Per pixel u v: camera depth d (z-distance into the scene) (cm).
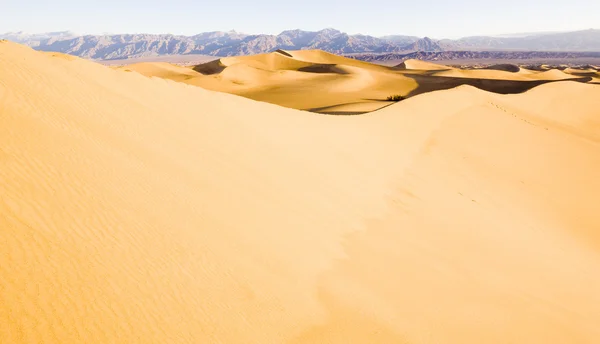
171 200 926
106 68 1627
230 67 9975
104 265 658
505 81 9081
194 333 617
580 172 2716
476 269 1163
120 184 890
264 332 684
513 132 3400
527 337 873
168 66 13075
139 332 573
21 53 1282
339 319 783
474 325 873
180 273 723
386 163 2066
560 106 5197
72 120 1052
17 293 543
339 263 992
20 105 986
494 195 2042
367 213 1378
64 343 508
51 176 799
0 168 752
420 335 793
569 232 1806
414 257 1135
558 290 1172
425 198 1722
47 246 639
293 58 14200
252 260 854
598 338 935
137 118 1294
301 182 1399
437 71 12312
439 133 3086
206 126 1534
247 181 1220
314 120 2419
